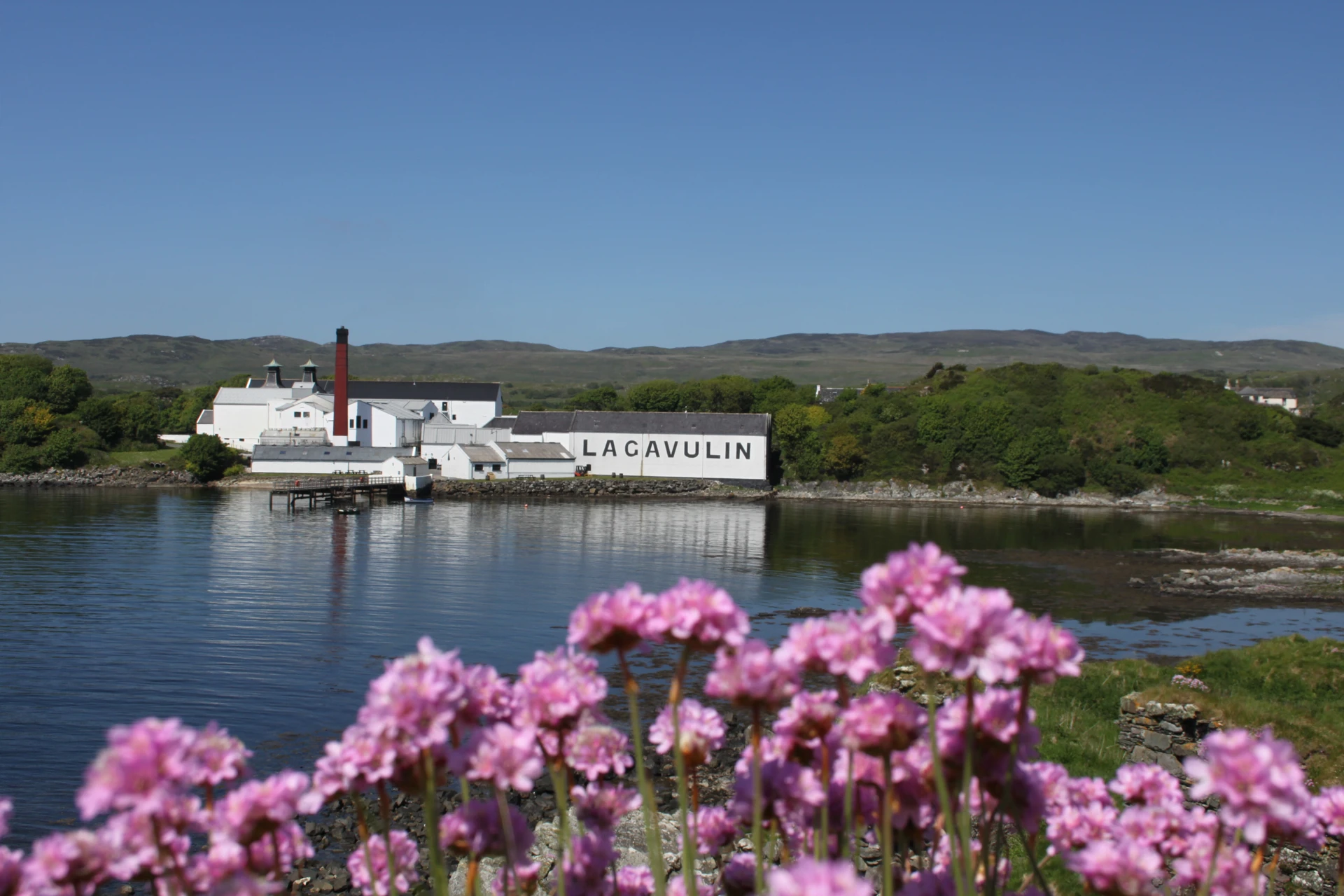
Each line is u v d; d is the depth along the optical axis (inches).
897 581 192.4
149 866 182.9
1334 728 737.0
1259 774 181.6
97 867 179.6
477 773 193.5
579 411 5531.5
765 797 224.8
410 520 3629.4
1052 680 194.9
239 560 2536.9
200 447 4805.6
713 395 7096.5
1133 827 235.6
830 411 6053.2
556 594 2212.1
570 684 214.7
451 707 193.5
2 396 5595.5
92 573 2256.4
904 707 201.0
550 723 213.2
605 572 2556.6
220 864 187.3
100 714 1267.2
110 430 5531.5
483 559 2704.2
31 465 4896.7
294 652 1617.9
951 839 187.3
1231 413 5659.5
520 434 5447.8
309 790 205.8
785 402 6752.0
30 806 977.5
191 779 184.9
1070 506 4803.2
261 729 1238.9
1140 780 255.9
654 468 5285.4
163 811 177.8
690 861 219.3
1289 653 1162.0
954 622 177.3
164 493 4419.3
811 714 211.0
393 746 191.6
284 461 5059.1
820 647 196.2
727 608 200.8
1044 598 2394.2
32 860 176.6
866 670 190.5
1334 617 2225.6
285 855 215.8
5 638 1632.6
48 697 1325.0
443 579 2363.4
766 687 194.5
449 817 216.2
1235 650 1210.6
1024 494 5007.4
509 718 216.7
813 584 2463.1
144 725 174.2
